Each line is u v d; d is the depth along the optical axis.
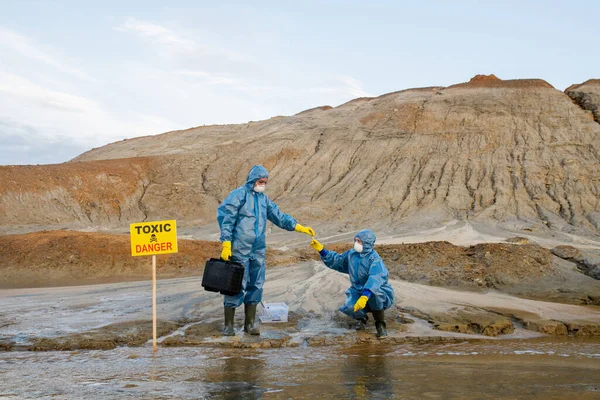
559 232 42.41
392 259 22.70
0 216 53.91
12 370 7.40
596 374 7.01
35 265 25.84
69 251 26.61
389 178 56.50
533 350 9.23
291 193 58.91
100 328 10.91
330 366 7.66
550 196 50.91
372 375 6.96
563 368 7.47
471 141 60.12
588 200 49.62
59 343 9.54
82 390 6.14
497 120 62.28
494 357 8.48
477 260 21.48
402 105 69.94
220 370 7.35
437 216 48.31
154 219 58.28
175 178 65.38
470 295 15.23
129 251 26.94
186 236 46.06
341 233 45.00
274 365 7.73
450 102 67.69
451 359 8.28
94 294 16.33
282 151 66.94
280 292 14.73
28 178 59.06
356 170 60.06
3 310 13.41
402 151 60.97
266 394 5.92
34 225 53.50
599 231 43.62
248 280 10.71
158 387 6.28
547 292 18.61
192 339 10.00
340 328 11.17
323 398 5.73
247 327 10.62
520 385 6.34
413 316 12.52
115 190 61.88
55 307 13.79
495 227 44.19
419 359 8.27
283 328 11.11
